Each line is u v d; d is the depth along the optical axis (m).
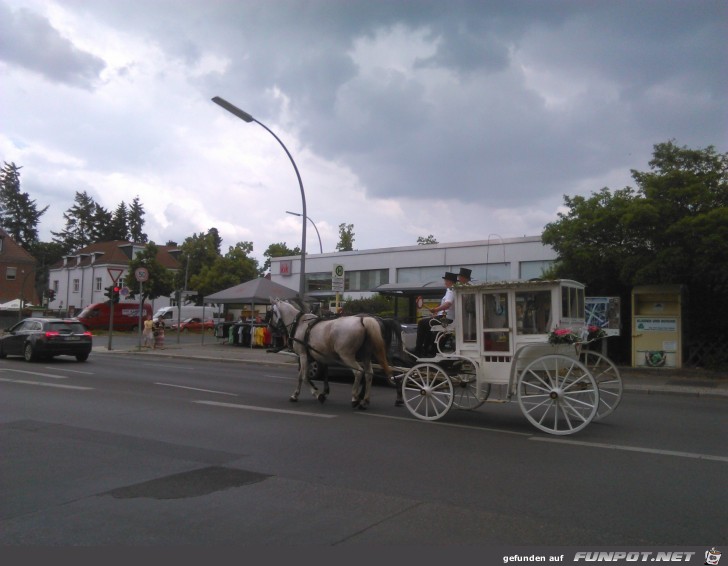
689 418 11.05
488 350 9.95
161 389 14.52
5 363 21.67
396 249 36.59
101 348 31.91
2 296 65.19
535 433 9.38
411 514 5.69
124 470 7.19
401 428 9.73
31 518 5.60
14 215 92.88
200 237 69.12
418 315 23.84
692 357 19.33
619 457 7.84
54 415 10.79
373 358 12.61
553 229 21.06
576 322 9.98
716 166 19.64
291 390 14.73
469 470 7.21
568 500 6.09
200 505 5.95
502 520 5.54
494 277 32.25
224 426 9.84
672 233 17.95
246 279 60.00
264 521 5.52
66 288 71.94
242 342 31.69
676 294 18.94
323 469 7.25
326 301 39.66
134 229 104.56
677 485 6.61
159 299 71.38
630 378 17.78
